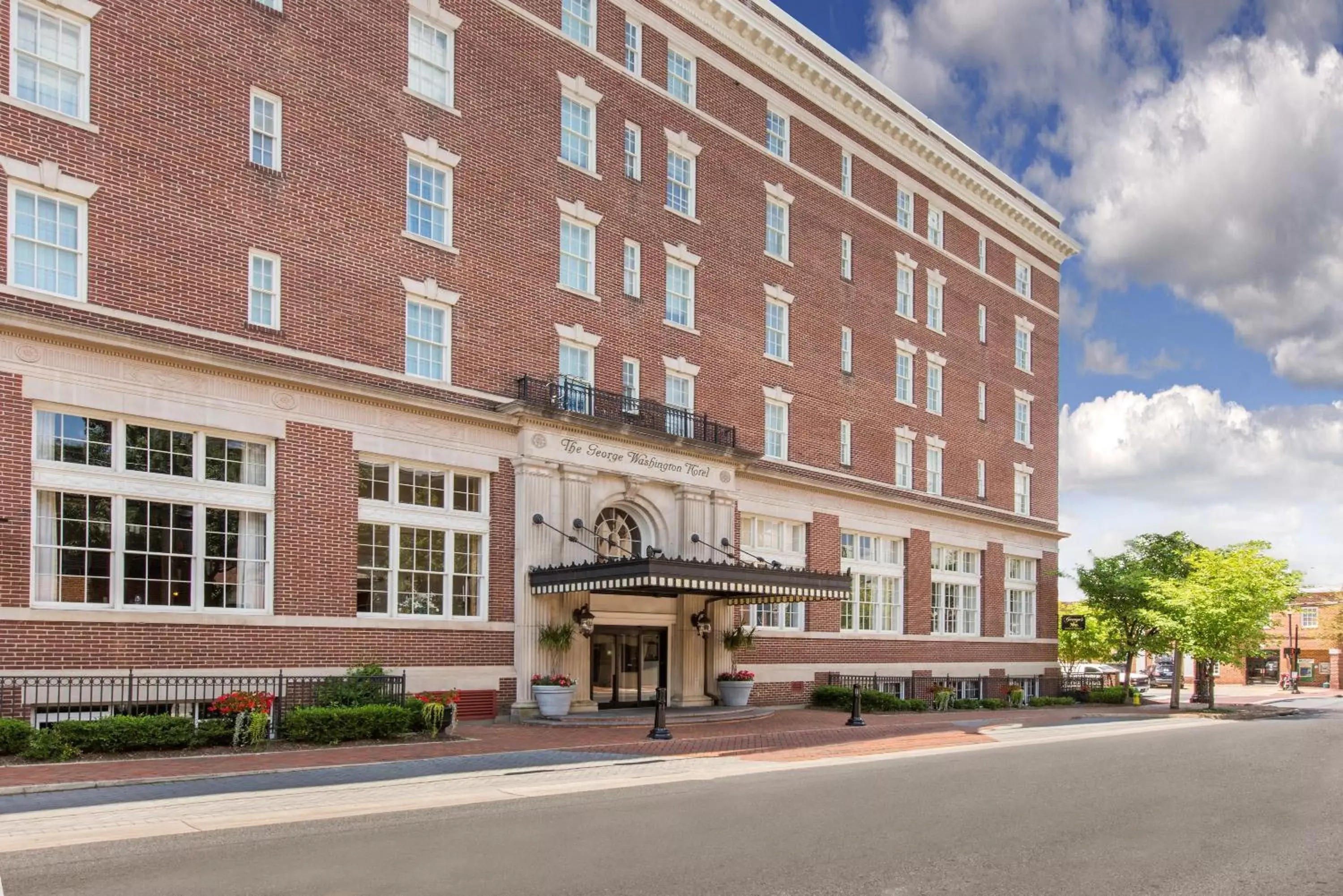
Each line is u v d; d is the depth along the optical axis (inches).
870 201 1675.7
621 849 446.3
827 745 933.2
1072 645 2244.1
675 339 1314.0
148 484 845.8
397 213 1041.5
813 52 1595.7
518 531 1098.1
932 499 1734.7
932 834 491.2
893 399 1675.7
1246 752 943.7
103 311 826.8
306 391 946.1
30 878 386.3
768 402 1456.7
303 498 935.7
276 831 481.7
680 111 1353.3
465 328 1082.7
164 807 537.0
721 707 1263.5
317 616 932.0
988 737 1075.9
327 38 1002.7
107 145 844.0
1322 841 491.8
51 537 792.9
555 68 1205.1
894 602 1657.2
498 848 447.5
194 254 888.3
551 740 892.0
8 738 685.9
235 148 925.2
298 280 956.6
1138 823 536.1
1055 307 2162.9
